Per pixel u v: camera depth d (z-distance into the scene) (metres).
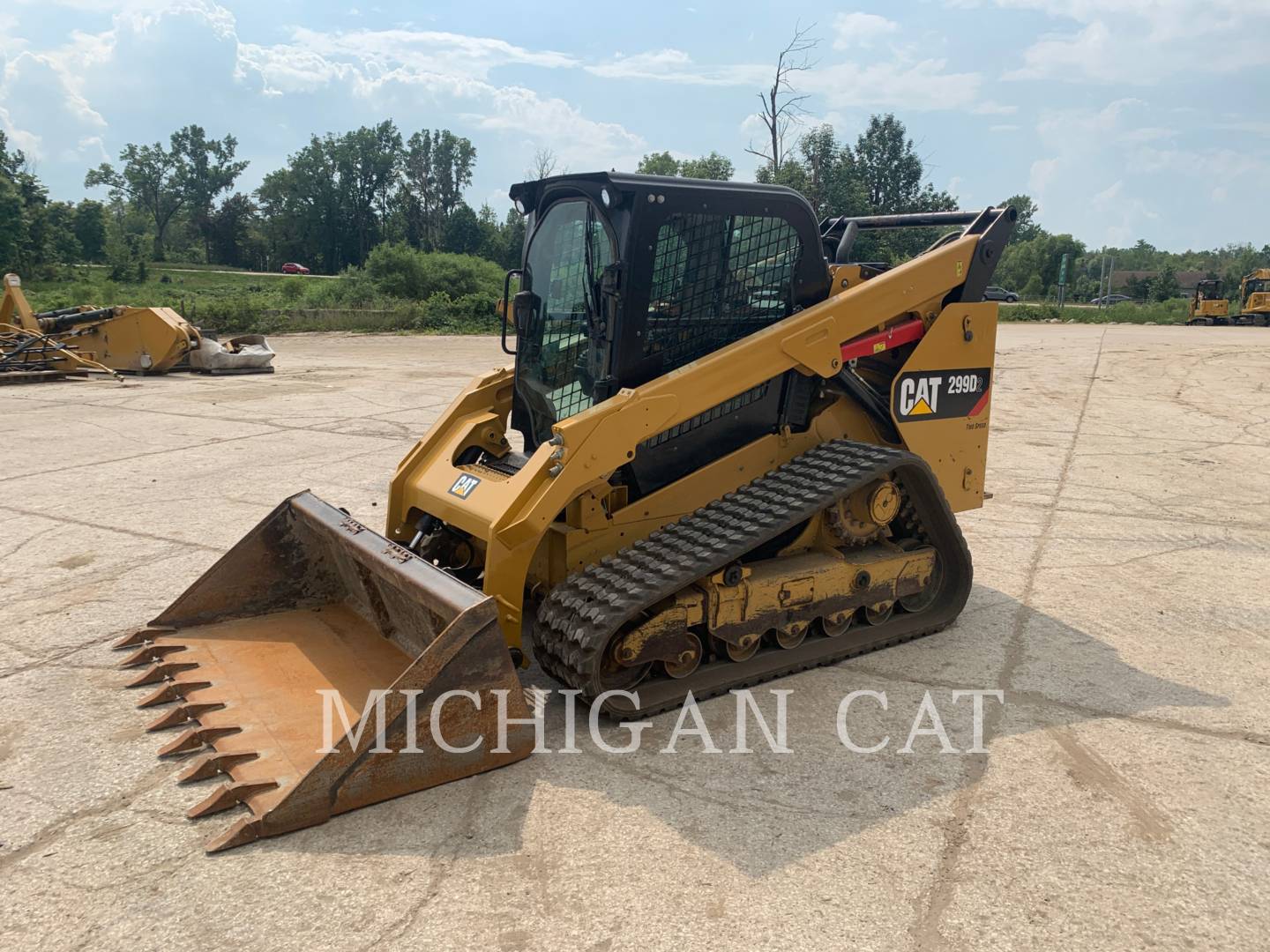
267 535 4.44
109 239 89.00
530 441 4.86
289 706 3.63
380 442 9.66
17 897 2.68
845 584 4.34
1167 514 7.28
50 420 10.87
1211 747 3.60
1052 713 3.89
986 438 5.18
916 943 2.51
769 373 4.23
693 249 4.09
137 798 3.18
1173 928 2.58
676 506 4.29
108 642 4.50
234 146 103.44
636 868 2.82
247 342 17.41
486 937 2.52
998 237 4.95
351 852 2.90
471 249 85.81
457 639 3.20
